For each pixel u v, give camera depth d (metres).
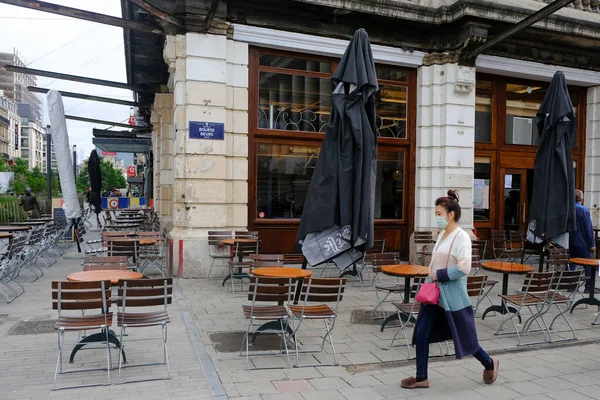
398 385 4.30
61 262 10.75
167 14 8.34
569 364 5.02
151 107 14.83
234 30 9.12
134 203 38.12
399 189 11.11
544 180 8.19
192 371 4.46
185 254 8.73
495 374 4.37
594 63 12.50
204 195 8.83
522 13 10.16
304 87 10.12
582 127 13.22
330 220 5.96
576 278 6.02
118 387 4.05
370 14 9.77
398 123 11.01
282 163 10.01
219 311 6.62
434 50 10.72
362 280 8.85
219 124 8.89
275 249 9.92
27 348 5.01
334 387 4.22
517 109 12.32
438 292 4.08
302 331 5.94
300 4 9.33
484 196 11.94
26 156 122.50
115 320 6.03
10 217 16.53
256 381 4.29
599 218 12.95
